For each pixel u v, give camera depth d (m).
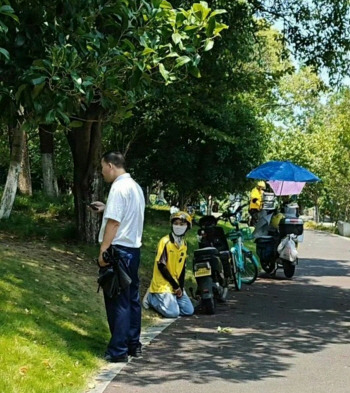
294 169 17.20
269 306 11.50
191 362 7.31
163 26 6.89
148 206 33.59
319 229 49.12
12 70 6.57
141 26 6.95
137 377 6.63
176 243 10.12
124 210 7.17
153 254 15.05
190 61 6.88
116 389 6.20
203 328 9.29
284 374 6.90
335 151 40.34
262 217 16.55
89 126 13.00
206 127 23.19
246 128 28.38
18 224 14.36
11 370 6.03
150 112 20.25
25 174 22.97
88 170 13.32
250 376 6.79
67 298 9.05
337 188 44.44
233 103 25.28
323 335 8.99
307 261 21.33
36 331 7.18
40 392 5.71
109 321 7.21
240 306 11.42
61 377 6.20
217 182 28.41
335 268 19.12
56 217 17.53
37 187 37.34
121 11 6.77
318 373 6.98
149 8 6.84
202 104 18.14
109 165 7.31
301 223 16.03
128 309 7.17
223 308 11.13
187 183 27.88
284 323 9.82
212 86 17.05
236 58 15.86
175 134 26.77
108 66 6.86
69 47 6.41
